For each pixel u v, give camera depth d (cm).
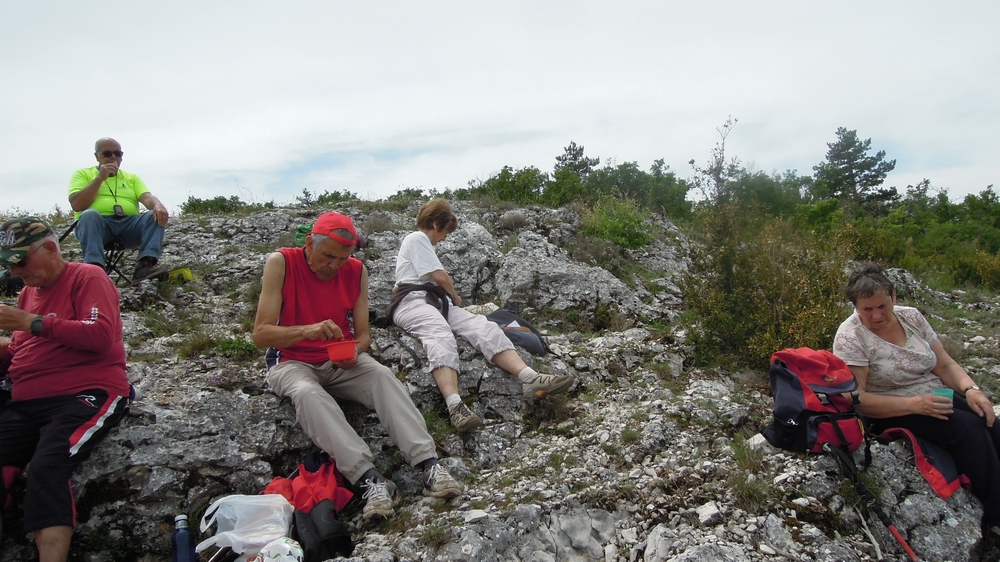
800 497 347
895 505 348
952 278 1026
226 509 303
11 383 319
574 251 901
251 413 378
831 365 384
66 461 292
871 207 2681
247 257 709
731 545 311
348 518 344
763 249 577
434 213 501
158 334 485
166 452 339
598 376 500
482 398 439
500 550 315
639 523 336
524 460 392
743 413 430
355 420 397
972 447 351
